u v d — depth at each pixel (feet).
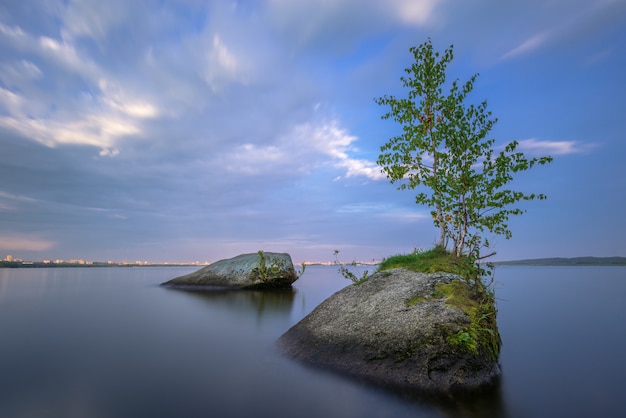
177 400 17.07
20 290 74.95
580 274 143.33
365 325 24.89
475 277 29.63
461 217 36.29
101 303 54.24
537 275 135.74
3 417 15.20
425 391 17.76
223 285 77.41
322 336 25.70
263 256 78.33
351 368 20.89
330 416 15.35
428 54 41.55
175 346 27.86
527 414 15.80
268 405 16.51
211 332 33.30
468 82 39.42
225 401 16.94
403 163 41.14
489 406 16.53
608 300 55.88
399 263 37.52
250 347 27.58
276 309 48.08
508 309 47.06
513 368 22.35
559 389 18.80
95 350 26.50
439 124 39.19
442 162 39.06
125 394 17.80
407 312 24.63
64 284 92.79
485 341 21.53
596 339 30.30
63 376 20.47
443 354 19.80
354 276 38.45
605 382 19.88
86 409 16.02
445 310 23.76
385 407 16.28
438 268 32.35
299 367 22.07
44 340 29.84
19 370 21.65
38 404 16.57
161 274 159.84
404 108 41.60
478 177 36.01
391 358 20.63
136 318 40.88
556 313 43.68
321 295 65.36
